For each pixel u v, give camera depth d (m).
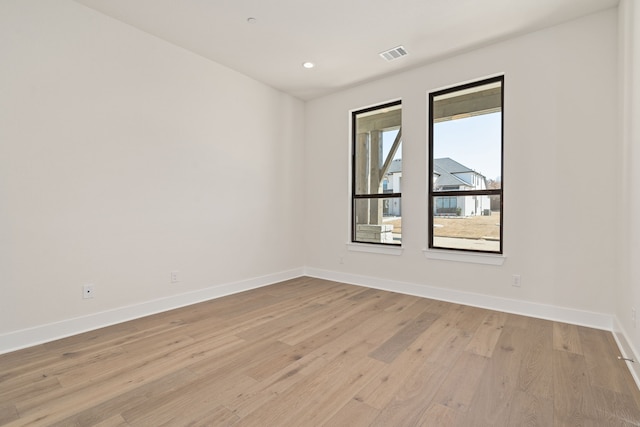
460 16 2.74
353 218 4.41
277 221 4.40
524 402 1.67
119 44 2.82
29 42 2.34
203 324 2.79
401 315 3.03
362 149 4.33
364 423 1.51
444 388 1.80
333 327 2.72
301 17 2.77
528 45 3.00
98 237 2.71
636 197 2.00
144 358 2.15
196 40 3.15
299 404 1.66
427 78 3.63
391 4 2.59
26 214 2.34
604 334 2.55
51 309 2.46
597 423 1.50
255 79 4.06
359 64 3.64
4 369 2.00
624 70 2.35
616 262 2.60
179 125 3.28
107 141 2.76
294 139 4.66
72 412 1.58
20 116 2.30
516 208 3.07
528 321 2.85
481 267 3.28
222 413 1.58
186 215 3.35
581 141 2.76
